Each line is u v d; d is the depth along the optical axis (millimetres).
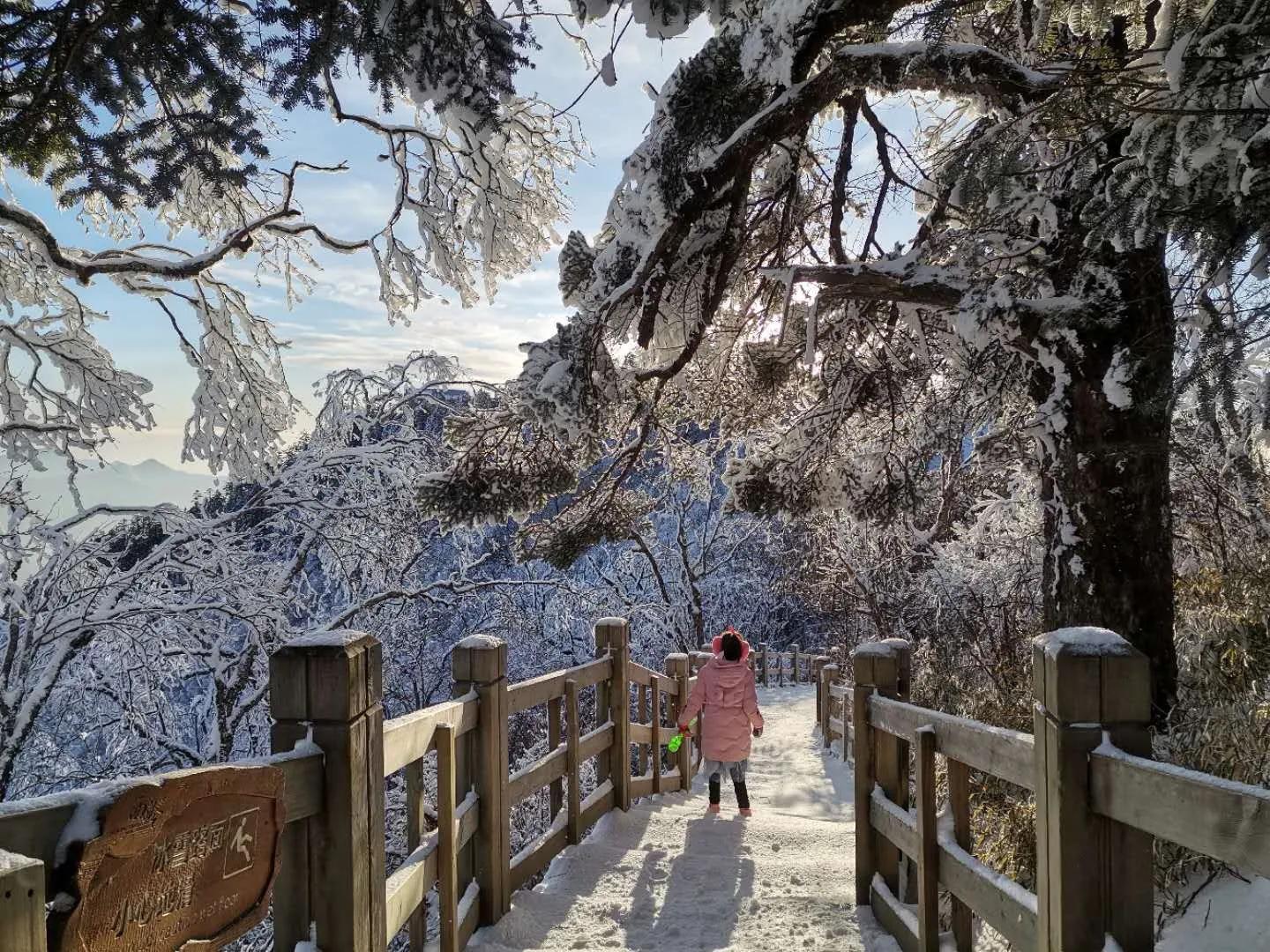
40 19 3576
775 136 5066
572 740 5426
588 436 6000
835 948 3801
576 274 6328
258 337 9344
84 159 4320
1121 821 2027
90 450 8422
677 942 3943
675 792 8492
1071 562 5188
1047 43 4652
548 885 4746
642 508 8078
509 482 6703
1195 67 2525
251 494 11438
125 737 10367
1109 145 4156
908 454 7914
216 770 1532
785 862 5242
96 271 7164
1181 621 5605
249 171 4551
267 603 9484
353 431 12664
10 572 8219
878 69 4781
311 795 2137
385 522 11266
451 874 3291
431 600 12469
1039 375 5512
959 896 3086
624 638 6531
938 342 6852
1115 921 2141
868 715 4289
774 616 27844
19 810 1165
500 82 4324
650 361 7750
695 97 4938
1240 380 2934
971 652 9148
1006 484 10594
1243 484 5469
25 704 8328
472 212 8234
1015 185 4117
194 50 3896
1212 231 2719
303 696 2201
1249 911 3016
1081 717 2168
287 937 2186
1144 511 5086
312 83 4008
